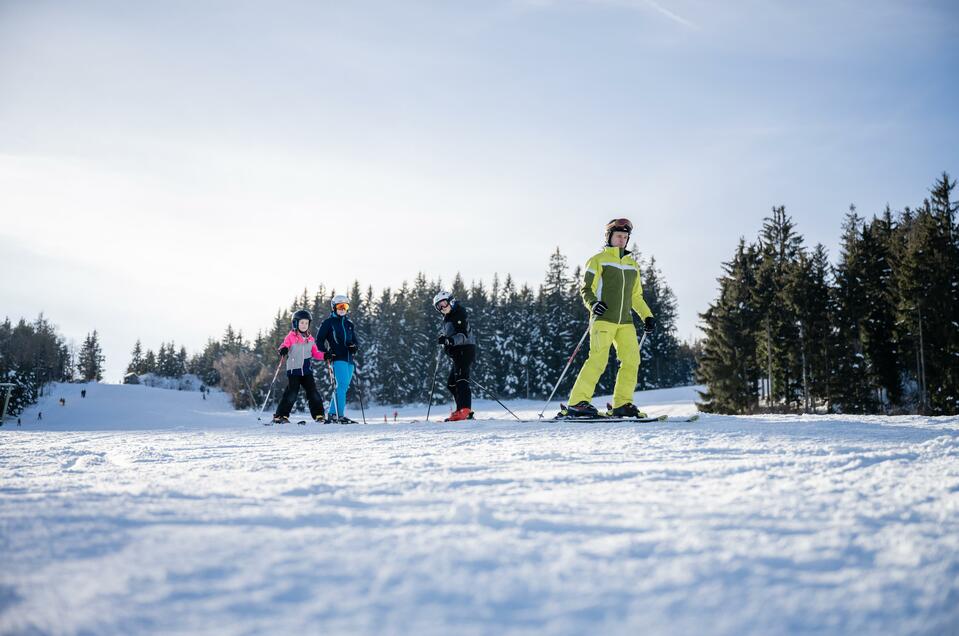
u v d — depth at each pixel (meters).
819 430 4.25
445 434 4.76
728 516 1.51
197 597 0.96
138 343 142.12
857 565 1.13
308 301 80.88
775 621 0.90
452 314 7.69
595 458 2.86
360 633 0.84
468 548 1.23
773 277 33.28
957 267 28.88
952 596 0.98
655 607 0.95
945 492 1.82
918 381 29.84
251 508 1.58
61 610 0.90
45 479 2.35
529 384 57.78
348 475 2.33
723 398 32.00
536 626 0.88
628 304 6.16
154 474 2.54
